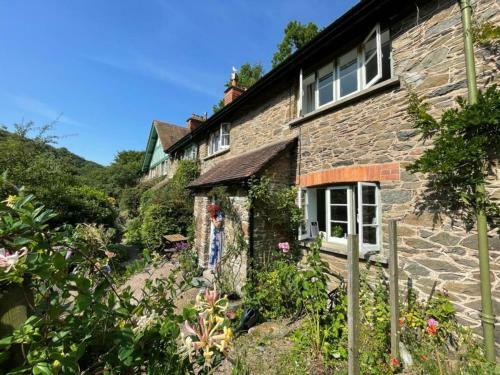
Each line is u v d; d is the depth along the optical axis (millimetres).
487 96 3080
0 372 1025
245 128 8906
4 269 1012
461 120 3217
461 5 3512
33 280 1237
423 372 3072
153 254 2893
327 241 5629
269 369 3311
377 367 3141
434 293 3643
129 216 19734
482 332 3201
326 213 5758
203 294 1619
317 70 6141
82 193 11344
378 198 4539
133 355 1252
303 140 6230
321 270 4141
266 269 5770
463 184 3365
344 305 3953
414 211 3926
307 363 3359
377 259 4273
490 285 3135
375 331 3578
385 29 4621
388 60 4855
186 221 11359
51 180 8758
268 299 4965
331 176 5320
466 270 3369
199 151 13094
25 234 1111
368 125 4703
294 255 6066
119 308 1330
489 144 3176
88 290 1256
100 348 1281
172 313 1607
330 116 5512
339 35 5121
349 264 2752
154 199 12586
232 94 11570
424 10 4031
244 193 6160
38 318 1094
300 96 6301
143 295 1758
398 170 4172
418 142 3930
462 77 3531
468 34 3391
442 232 3607
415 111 3889
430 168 3496
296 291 4277
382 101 4492
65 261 1137
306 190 6094
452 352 3361
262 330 4246
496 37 3203
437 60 3811
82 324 1195
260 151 7320
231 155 9680
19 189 1462
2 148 7691
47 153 9211
